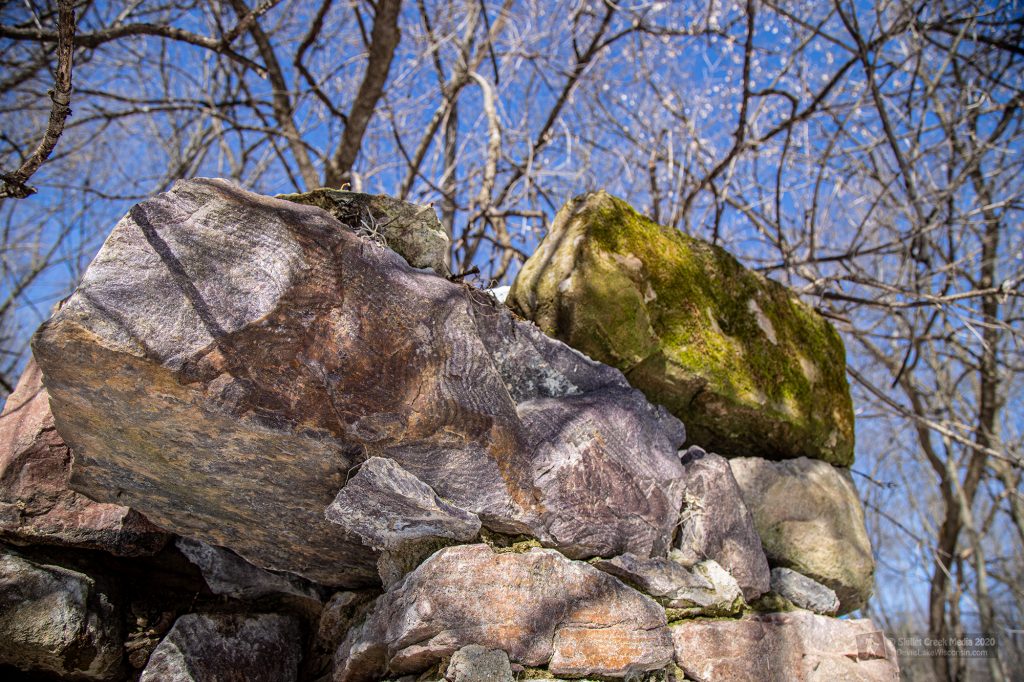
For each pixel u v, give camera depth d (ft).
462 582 5.87
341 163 15.76
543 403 6.84
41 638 6.07
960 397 27.43
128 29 12.23
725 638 6.79
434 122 18.10
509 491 6.18
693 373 7.74
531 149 15.93
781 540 8.26
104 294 4.91
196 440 5.46
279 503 6.20
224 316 5.14
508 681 5.65
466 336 6.23
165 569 7.10
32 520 6.47
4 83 15.06
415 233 6.56
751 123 16.39
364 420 5.59
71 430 5.55
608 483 6.74
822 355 9.51
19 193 5.98
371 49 14.69
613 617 6.23
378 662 6.22
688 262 8.41
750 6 12.67
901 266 15.11
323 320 5.50
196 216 5.28
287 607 7.56
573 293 7.37
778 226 14.07
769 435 8.54
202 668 6.64
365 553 6.72
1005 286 12.76
